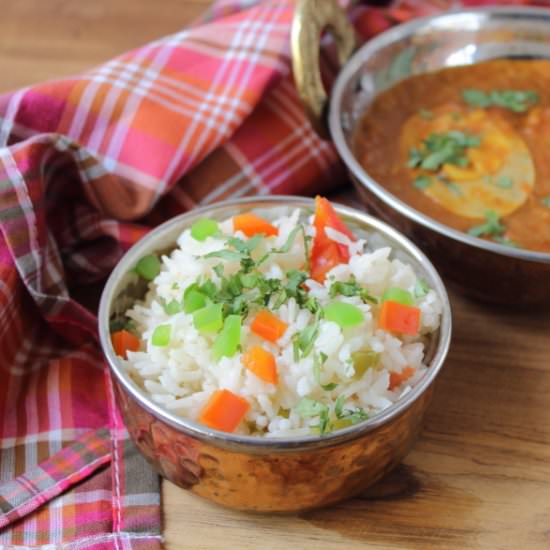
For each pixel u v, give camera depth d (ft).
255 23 2.51
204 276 2.12
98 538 2.08
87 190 2.35
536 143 2.47
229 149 2.46
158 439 2.03
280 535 2.09
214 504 2.12
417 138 2.50
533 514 2.11
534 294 2.25
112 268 2.39
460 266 2.25
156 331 2.08
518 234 2.33
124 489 2.13
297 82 2.35
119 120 2.39
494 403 2.23
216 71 2.46
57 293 2.28
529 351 2.30
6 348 2.23
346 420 2.02
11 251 2.22
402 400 2.00
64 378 2.25
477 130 2.50
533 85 2.59
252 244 2.12
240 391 2.02
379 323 2.09
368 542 2.08
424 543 2.08
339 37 2.48
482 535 2.09
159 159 2.36
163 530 2.09
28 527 2.09
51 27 2.79
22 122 2.36
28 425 2.20
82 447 2.17
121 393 2.05
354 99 2.50
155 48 2.47
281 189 2.48
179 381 2.06
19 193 2.23
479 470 2.15
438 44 2.60
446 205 2.38
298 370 2.03
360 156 2.46
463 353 2.30
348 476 2.03
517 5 2.74
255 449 1.96
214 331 2.06
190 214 2.21
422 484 2.14
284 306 2.07
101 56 2.72
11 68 2.68
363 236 2.23
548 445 2.18
